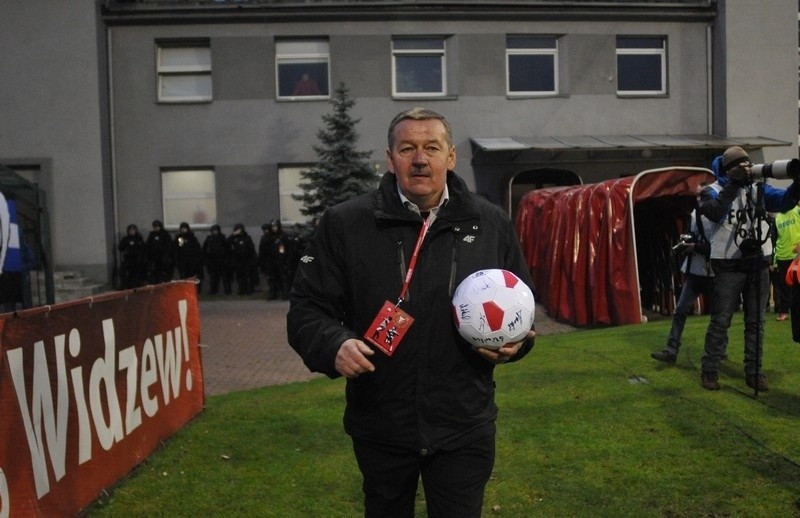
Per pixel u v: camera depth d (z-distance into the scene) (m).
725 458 4.82
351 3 20.44
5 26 19.58
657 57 21.89
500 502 4.33
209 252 19.47
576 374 7.30
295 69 21.08
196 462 5.20
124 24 20.42
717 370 6.40
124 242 19.25
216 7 20.28
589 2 20.92
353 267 2.75
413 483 2.82
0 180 13.74
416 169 2.70
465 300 2.66
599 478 4.63
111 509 4.33
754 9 21.17
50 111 19.69
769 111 21.36
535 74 21.58
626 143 20.00
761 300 6.19
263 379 9.11
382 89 20.84
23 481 3.61
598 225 12.54
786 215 9.54
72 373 4.20
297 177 21.03
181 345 6.20
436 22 20.84
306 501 4.46
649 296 14.30
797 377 6.69
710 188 6.12
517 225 16.88
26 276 12.31
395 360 2.68
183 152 20.69
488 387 2.82
